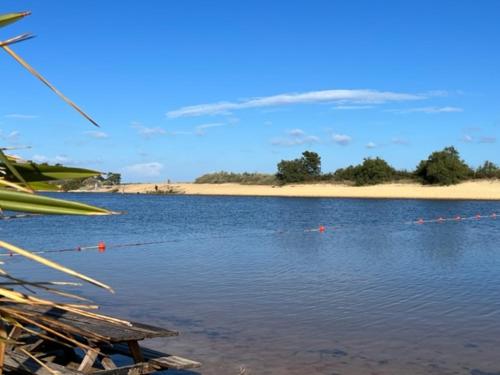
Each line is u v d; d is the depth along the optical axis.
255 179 114.50
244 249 22.59
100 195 103.25
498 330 9.51
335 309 11.07
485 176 81.44
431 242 25.14
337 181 95.31
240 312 10.84
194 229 33.84
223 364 7.70
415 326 9.76
